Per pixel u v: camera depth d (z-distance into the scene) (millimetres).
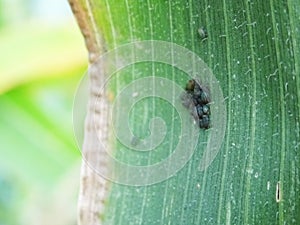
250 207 115
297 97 113
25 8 198
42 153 192
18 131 193
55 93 190
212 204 117
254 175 115
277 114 114
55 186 185
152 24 117
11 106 191
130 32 117
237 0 115
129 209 116
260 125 115
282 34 113
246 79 116
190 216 117
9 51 174
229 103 117
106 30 116
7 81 175
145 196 117
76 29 175
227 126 117
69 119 192
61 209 178
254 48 115
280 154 114
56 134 193
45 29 175
